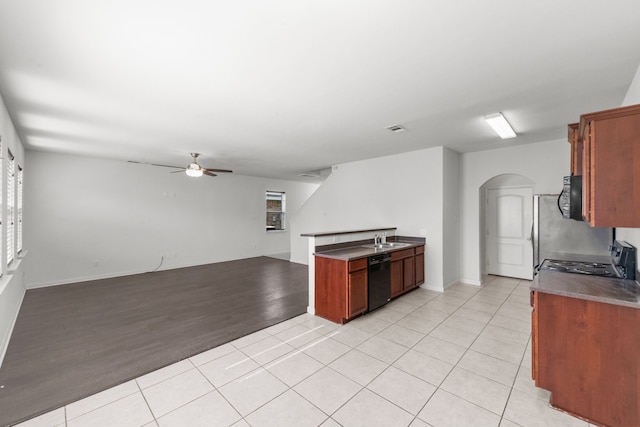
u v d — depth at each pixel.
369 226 5.89
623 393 1.76
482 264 5.92
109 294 4.70
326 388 2.19
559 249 3.73
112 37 1.83
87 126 3.67
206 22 1.69
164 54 2.04
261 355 2.70
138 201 6.33
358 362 2.55
